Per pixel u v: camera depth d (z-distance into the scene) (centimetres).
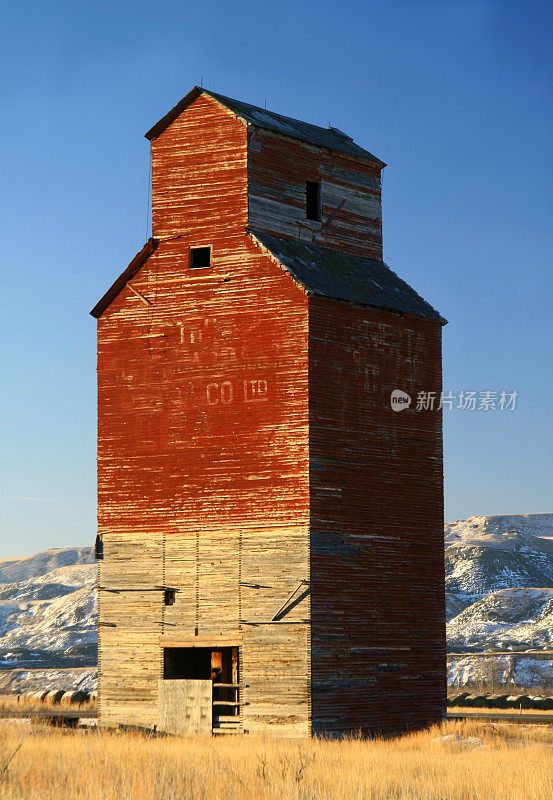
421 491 4728
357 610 4397
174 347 4641
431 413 4822
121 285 4781
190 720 4388
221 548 4431
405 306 4741
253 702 4291
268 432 4388
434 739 4103
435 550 4747
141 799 2525
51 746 3394
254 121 4644
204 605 4438
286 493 4325
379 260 5125
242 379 4475
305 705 4188
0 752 3119
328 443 4375
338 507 4378
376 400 4588
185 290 4647
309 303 4375
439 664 4694
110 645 4612
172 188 4734
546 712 5966
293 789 2650
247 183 4603
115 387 4744
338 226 4947
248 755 3403
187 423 4569
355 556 4419
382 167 5197
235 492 4431
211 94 4716
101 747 3434
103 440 4734
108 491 4697
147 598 4556
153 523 4588
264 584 4325
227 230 4600
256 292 4488
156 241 4722
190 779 2834
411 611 4606
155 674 4500
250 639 4325
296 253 4638
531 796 2622
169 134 4778
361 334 4569
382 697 4438
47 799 2488
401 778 2886
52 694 6009
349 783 2762
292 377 4362
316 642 4234
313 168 4881
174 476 4569
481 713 5816
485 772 3016
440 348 4916
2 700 6053
